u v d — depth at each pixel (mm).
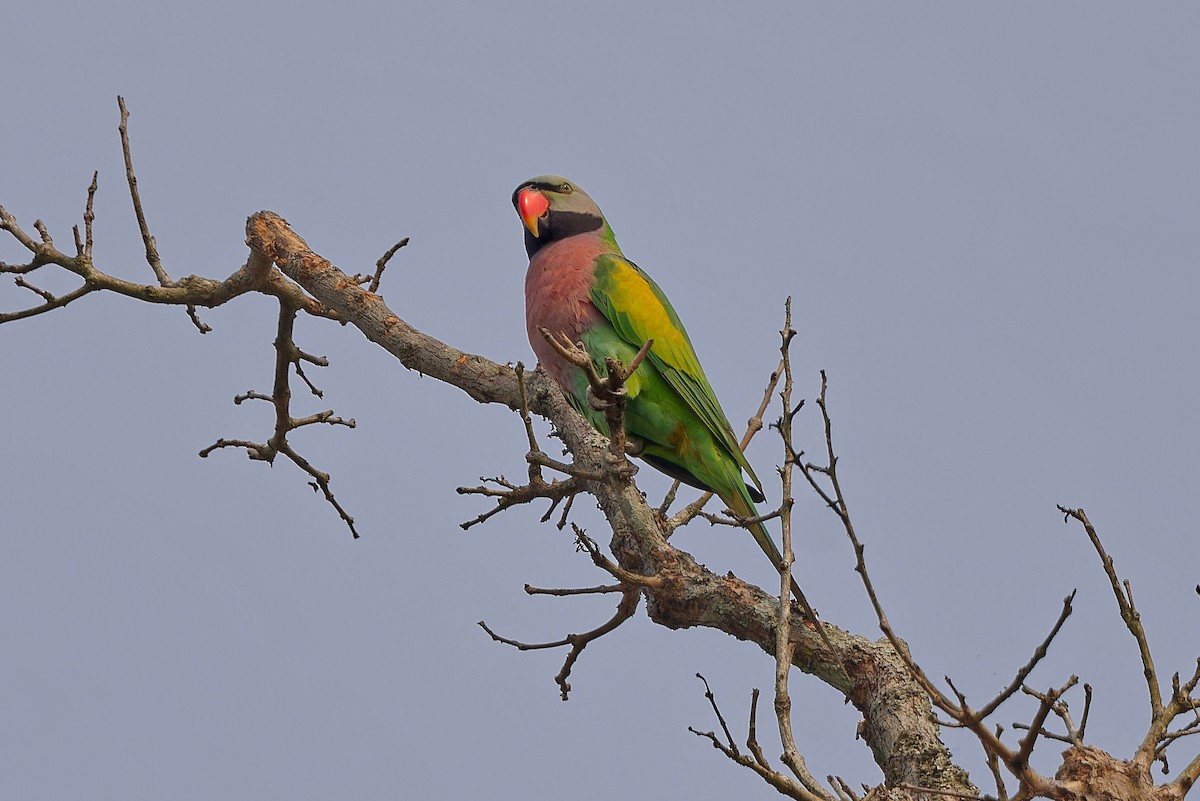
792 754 6688
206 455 12391
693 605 9344
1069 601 6074
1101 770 6758
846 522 6762
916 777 8414
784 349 8508
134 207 11773
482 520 10828
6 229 11344
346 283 11531
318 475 12328
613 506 9727
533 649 10125
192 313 12062
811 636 9250
